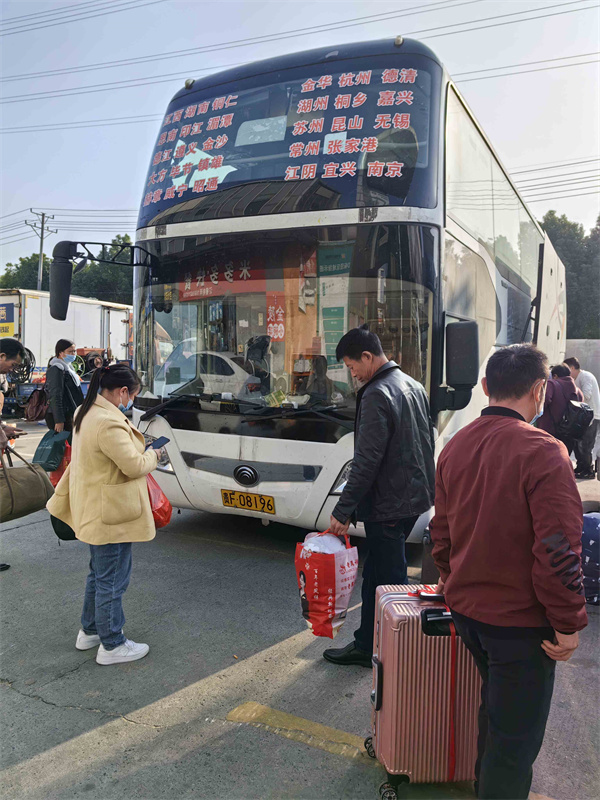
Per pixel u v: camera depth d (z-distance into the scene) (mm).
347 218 4207
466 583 1897
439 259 4113
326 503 4270
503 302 6570
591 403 8578
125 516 3199
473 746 2293
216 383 4672
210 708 2922
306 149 4473
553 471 1734
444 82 4484
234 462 4539
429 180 4168
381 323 4137
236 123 4824
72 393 6711
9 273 55500
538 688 1815
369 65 4543
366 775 2465
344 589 3059
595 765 2547
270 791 2367
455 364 3910
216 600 4199
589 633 3859
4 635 3682
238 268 4555
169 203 4922
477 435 1985
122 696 3025
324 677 3207
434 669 2248
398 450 2994
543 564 1701
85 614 3477
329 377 4277
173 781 2426
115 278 50938
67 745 2652
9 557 5055
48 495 4598
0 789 2395
